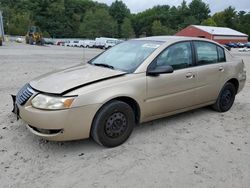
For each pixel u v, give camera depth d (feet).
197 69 16.78
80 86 12.76
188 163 12.52
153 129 16.12
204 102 17.94
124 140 14.10
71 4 384.88
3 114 17.93
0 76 31.81
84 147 13.73
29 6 358.84
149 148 13.80
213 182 11.18
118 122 13.62
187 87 16.28
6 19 321.32
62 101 12.12
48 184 10.79
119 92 13.29
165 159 12.81
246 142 14.93
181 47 16.42
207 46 18.01
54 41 224.74
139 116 14.57
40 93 12.73
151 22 413.18
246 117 18.86
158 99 14.98
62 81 13.25
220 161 12.81
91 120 12.79
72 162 12.36
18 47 109.29
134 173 11.63
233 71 19.44
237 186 10.98
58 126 12.18
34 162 12.28
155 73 14.38
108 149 13.58
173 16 419.95
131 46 16.87
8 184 10.74
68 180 11.07
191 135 15.52
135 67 14.58
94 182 10.98
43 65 44.16
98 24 338.13
